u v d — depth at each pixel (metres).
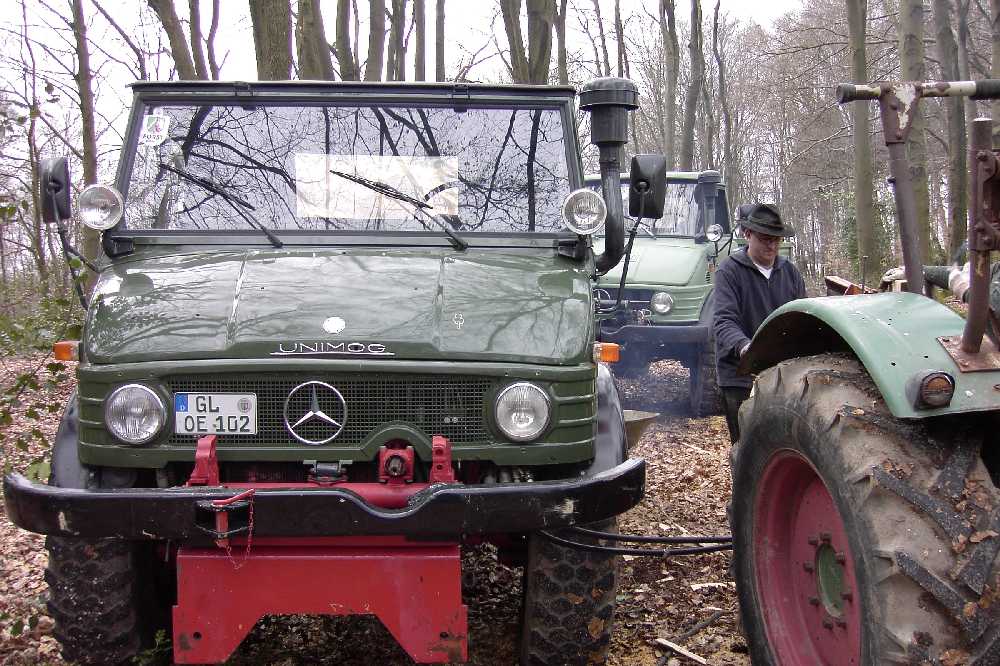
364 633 4.51
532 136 4.65
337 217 4.46
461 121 4.66
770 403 3.11
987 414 2.61
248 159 4.56
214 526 3.33
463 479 3.79
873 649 2.44
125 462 3.56
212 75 19.89
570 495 3.46
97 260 4.42
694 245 10.45
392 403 3.62
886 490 2.49
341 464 3.60
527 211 4.50
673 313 9.77
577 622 3.75
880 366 2.62
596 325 4.46
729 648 4.27
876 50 31.09
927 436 2.60
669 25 26.86
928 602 2.37
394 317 3.73
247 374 3.58
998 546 2.37
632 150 45.41
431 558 3.42
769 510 3.32
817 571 3.11
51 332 5.42
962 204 18.44
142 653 3.75
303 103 4.66
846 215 31.59
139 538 3.35
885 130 3.08
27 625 4.59
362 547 3.48
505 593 4.96
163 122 4.61
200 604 3.43
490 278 4.04
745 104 51.25
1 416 5.10
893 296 2.95
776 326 3.35
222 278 3.97
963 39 21.48
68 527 3.36
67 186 4.30
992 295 2.70
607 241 4.45
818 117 30.92
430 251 4.35
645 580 5.11
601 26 30.62
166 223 4.44
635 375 10.34
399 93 4.68
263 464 3.69
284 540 3.47
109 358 3.60
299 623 4.60
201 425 3.58
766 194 61.94
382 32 16.17
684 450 8.38
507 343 3.67
